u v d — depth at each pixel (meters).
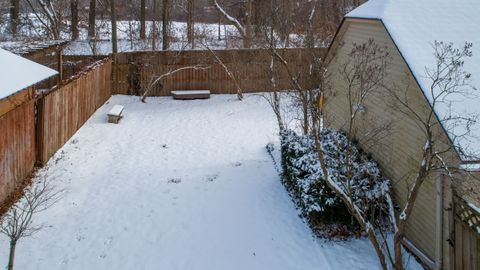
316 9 30.95
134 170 13.02
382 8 9.96
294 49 20.83
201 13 45.19
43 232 9.64
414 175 8.87
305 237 9.62
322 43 24.06
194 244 9.52
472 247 7.25
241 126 17.53
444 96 7.96
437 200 8.07
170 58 21.88
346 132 12.30
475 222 7.19
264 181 12.37
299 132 16.17
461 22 9.57
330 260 8.83
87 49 30.61
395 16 9.59
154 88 21.95
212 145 15.37
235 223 10.30
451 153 7.48
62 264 8.71
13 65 10.40
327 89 13.08
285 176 12.28
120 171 12.91
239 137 16.22
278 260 8.95
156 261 8.94
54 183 11.73
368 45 10.24
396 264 7.41
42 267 8.57
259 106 20.30
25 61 11.07
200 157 14.23
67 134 14.88
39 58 19.62
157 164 13.55
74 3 32.31
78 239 9.50
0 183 9.96
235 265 8.82
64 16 36.25
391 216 8.55
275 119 18.39
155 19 33.16
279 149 14.71
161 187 11.95
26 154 11.59
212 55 22.19
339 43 12.52
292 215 10.53
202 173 12.93
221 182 12.32
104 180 12.27
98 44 30.94
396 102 9.40
